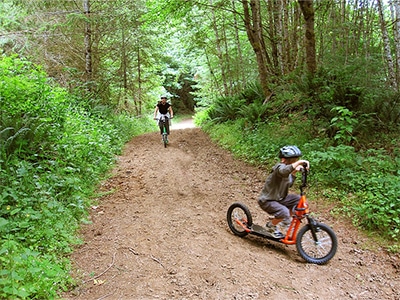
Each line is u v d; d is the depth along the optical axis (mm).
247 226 5078
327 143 8125
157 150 11188
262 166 8688
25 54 11438
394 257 4734
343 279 4188
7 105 6512
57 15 12352
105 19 14469
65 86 12750
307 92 9516
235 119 14109
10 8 10750
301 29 14344
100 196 6766
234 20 17141
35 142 6656
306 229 4562
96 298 3572
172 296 3627
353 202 6023
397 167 6703
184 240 4945
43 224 4664
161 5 12633
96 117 12297
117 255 4480
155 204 6449
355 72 9609
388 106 8516
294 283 3967
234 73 20094
